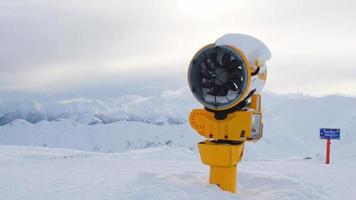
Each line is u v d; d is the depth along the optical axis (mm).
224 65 5820
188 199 5504
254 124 6082
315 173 12609
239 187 7012
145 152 21688
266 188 7117
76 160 16406
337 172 12930
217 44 5938
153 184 6090
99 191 7148
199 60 5953
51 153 21984
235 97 5719
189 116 6129
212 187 5969
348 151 34625
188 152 22812
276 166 15594
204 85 5938
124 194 5922
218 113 5930
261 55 6047
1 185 8227
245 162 18484
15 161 15703
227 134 5891
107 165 13766
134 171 11328
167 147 23750
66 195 6883
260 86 6223
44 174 10352
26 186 8094
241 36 6031
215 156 5875
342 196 8078
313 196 6902
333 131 19047
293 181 7391
